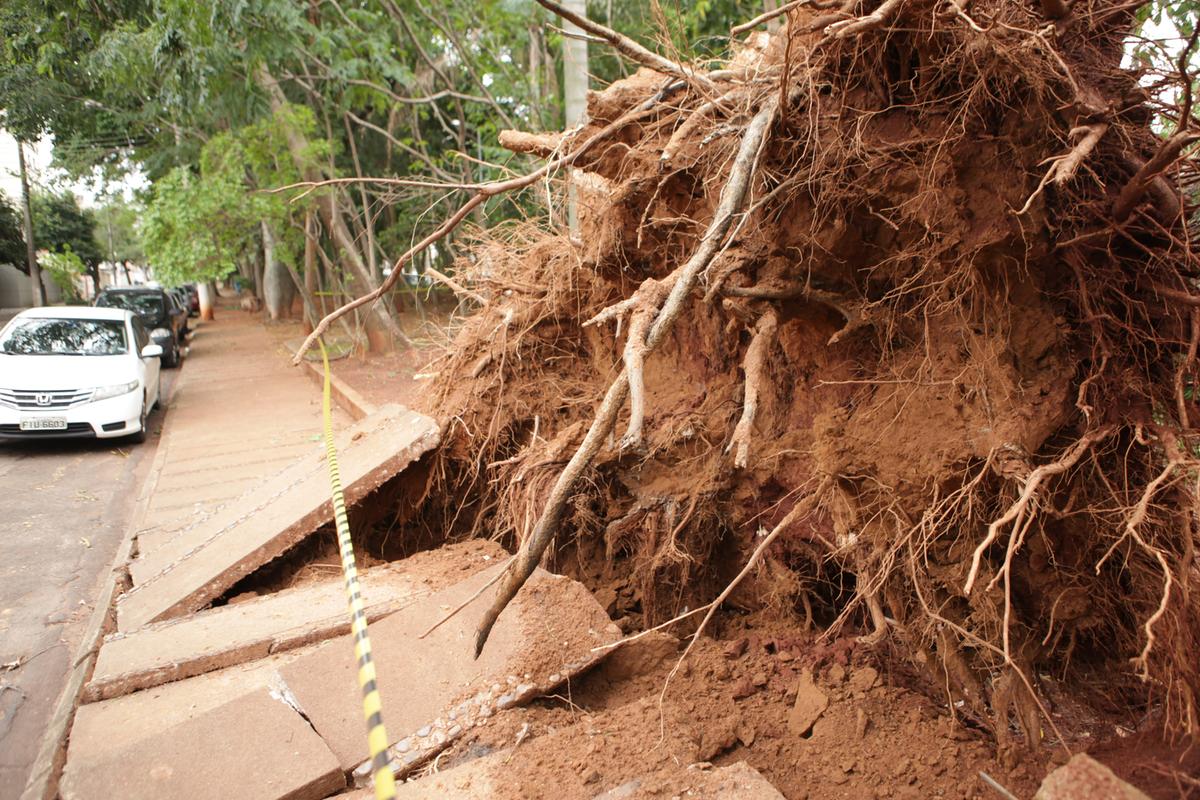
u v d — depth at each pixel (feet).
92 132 56.18
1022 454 8.66
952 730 9.52
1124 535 7.60
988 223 8.80
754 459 12.38
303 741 8.79
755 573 13.23
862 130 9.27
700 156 11.40
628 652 10.71
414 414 17.94
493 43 42.34
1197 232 8.96
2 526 23.27
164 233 45.09
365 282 49.57
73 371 33.63
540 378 17.57
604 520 14.17
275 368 53.57
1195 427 8.91
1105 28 8.95
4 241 110.73
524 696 9.62
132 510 24.76
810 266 10.43
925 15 8.25
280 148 44.83
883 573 9.50
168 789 8.20
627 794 7.68
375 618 12.02
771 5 16.37
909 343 10.39
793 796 8.76
